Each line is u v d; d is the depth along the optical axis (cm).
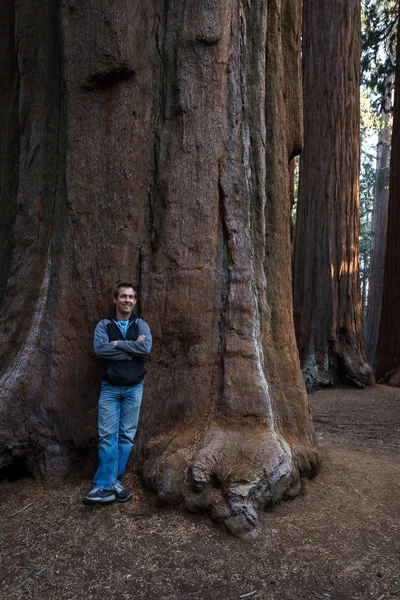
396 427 738
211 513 327
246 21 433
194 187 404
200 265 402
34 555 300
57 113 427
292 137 512
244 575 286
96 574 283
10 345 409
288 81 509
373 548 320
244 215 418
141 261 405
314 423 779
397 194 1201
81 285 402
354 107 1121
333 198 1091
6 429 379
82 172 404
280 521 338
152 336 402
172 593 270
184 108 404
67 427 393
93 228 403
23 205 428
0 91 490
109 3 392
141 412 395
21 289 417
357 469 464
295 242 1158
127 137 403
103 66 395
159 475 350
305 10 1160
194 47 404
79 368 398
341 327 1073
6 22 485
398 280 1189
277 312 445
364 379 1040
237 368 395
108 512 339
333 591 277
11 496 370
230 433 371
